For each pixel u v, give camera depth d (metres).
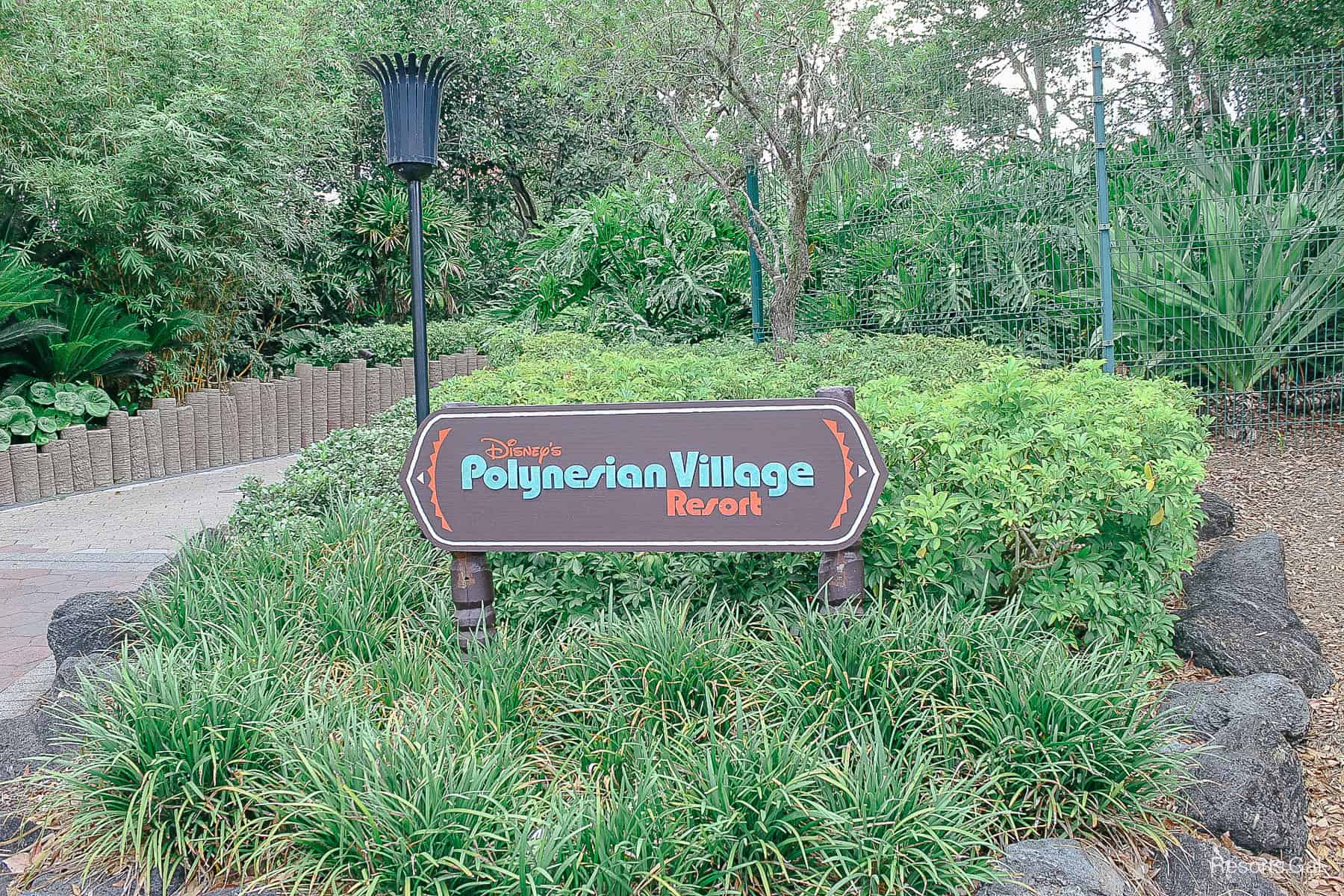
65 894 2.58
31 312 9.86
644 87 8.12
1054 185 8.83
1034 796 2.73
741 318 11.58
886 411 3.79
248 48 10.72
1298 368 8.29
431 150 5.04
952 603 3.62
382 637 3.62
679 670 3.04
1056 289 8.91
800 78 7.52
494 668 3.19
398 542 4.32
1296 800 3.00
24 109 9.48
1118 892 2.48
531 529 3.39
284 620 3.69
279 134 10.88
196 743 2.74
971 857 2.52
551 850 2.33
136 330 10.47
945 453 3.66
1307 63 7.93
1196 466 3.52
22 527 7.75
